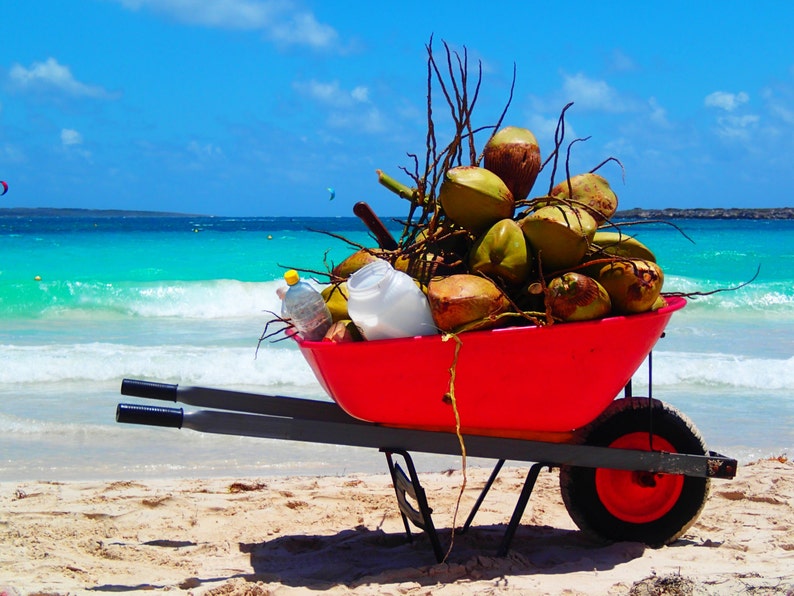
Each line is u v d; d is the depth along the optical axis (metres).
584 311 3.44
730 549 4.05
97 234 48.62
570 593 3.37
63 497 5.27
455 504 5.12
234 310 15.45
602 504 4.09
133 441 7.18
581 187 3.96
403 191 4.19
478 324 3.37
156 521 4.79
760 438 7.36
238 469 6.45
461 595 3.38
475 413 3.63
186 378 9.66
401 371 3.47
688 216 88.81
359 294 3.42
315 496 5.29
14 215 172.00
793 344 12.33
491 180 3.65
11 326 13.63
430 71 3.85
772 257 28.95
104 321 14.34
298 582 3.68
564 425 3.78
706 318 14.94
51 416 8.00
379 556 4.12
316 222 99.75
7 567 3.93
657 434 3.99
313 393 9.09
